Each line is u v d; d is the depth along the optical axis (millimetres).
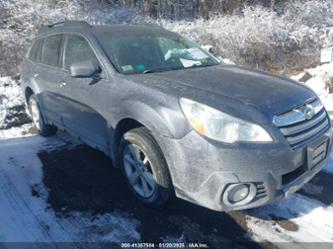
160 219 3082
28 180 3891
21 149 4797
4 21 10078
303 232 2871
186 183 2693
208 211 3178
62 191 3617
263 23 11383
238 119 2551
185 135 2641
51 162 4336
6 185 3795
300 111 2805
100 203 3369
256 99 2736
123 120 3201
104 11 12406
